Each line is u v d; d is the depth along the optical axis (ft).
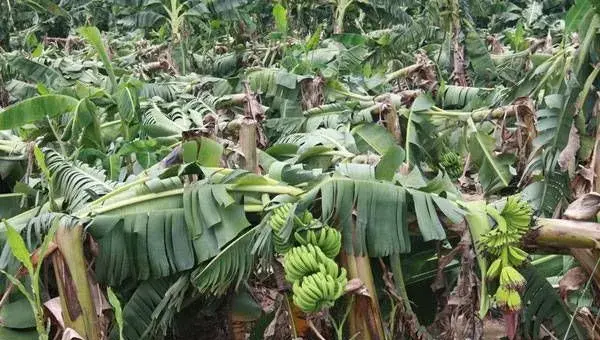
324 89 17.75
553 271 10.46
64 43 47.78
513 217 7.64
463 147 15.10
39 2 42.52
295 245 7.52
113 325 8.33
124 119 14.03
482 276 7.67
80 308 7.62
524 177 11.86
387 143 13.75
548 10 50.96
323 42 31.04
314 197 7.75
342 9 38.70
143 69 27.63
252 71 18.76
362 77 20.72
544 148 10.94
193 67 32.48
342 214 7.72
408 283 9.35
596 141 10.09
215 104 14.55
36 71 21.20
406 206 7.98
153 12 33.40
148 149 11.68
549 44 23.94
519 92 14.61
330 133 13.14
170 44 31.96
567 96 10.37
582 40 10.33
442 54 28.12
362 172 8.17
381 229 7.75
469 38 24.98
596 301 8.56
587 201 7.90
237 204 8.35
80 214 8.30
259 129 13.11
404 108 15.03
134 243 8.17
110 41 40.75
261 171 11.00
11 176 12.39
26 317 8.17
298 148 11.71
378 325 7.61
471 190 15.06
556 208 10.59
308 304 7.07
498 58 26.00
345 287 7.36
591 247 7.72
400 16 38.29
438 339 8.57
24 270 8.06
